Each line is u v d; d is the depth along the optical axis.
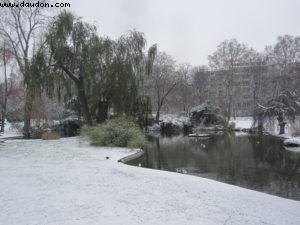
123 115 24.84
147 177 11.42
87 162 14.21
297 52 59.34
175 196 9.17
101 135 20.70
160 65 50.81
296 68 54.88
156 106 54.97
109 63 26.30
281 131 32.75
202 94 65.62
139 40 27.22
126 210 7.75
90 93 26.50
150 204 8.30
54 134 25.86
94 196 8.77
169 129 42.56
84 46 25.84
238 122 53.78
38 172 11.69
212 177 13.79
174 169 15.43
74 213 7.42
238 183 12.78
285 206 9.11
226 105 63.69
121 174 11.74
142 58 27.31
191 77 66.88
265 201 9.46
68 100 29.69
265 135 34.31
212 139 30.73
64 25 25.50
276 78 54.22
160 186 10.20
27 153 16.83
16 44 31.50
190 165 16.58
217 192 9.99
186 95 56.66
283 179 13.48
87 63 25.52
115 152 17.73
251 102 65.25
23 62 31.39
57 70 26.28
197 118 44.97
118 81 26.12
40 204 7.99
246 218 7.74
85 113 27.03
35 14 31.59
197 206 8.38
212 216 7.69
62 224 6.75
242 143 26.89
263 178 13.68
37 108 30.67
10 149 18.55
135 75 26.91
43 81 25.42
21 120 37.09
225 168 15.78
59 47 25.25
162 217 7.40
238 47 65.88
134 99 26.61
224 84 65.81
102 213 7.48
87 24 26.41
